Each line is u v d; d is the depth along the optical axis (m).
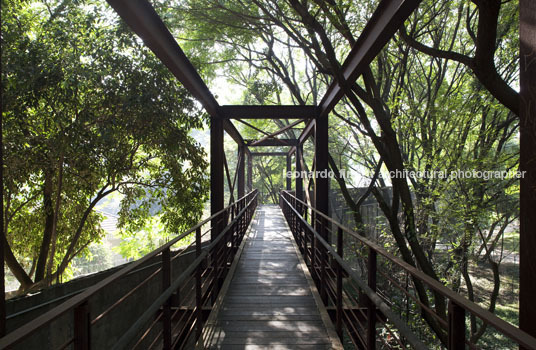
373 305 2.13
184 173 7.21
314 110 6.20
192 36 8.34
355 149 11.13
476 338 6.09
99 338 4.23
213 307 3.44
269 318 3.23
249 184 15.84
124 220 7.44
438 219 6.83
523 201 1.40
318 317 3.25
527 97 1.39
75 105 5.29
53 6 5.84
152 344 2.05
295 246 6.88
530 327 1.35
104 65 5.55
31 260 7.72
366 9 6.17
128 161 6.43
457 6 6.59
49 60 4.92
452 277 7.25
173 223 7.38
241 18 6.29
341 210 13.88
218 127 6.18
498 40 6.43
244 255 6.05
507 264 11.19
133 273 4.95
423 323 6.15
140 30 2.83
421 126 6.36
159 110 5.80
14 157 5.00
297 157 11.09
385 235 8.57
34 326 0.94
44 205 5.99
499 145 6.72
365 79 4.75
